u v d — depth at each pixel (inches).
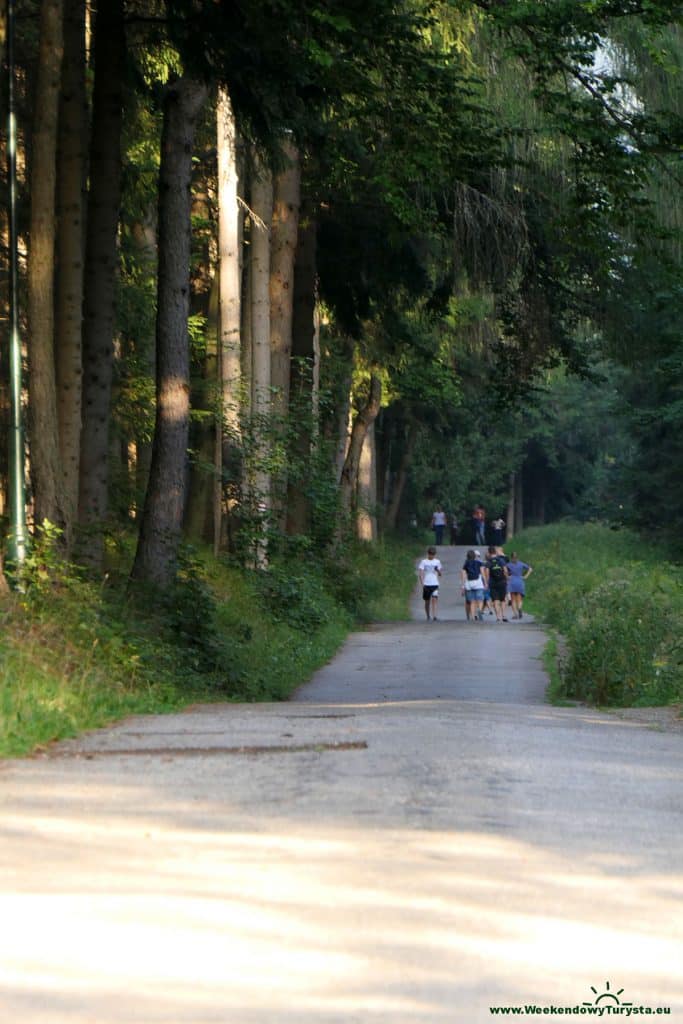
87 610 1177.4
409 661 1771.7
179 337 1437.0
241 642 1545.3
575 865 438.9
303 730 785.6
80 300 1390.3
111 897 391.2
